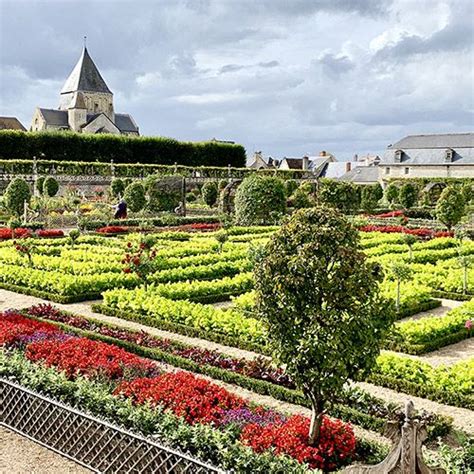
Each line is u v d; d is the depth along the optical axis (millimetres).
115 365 10844
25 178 60094
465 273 20328
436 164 86125
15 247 23672
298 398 10695
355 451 8453
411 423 5695
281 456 7234
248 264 23203
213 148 81000
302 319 7875
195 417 9000
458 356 13789
